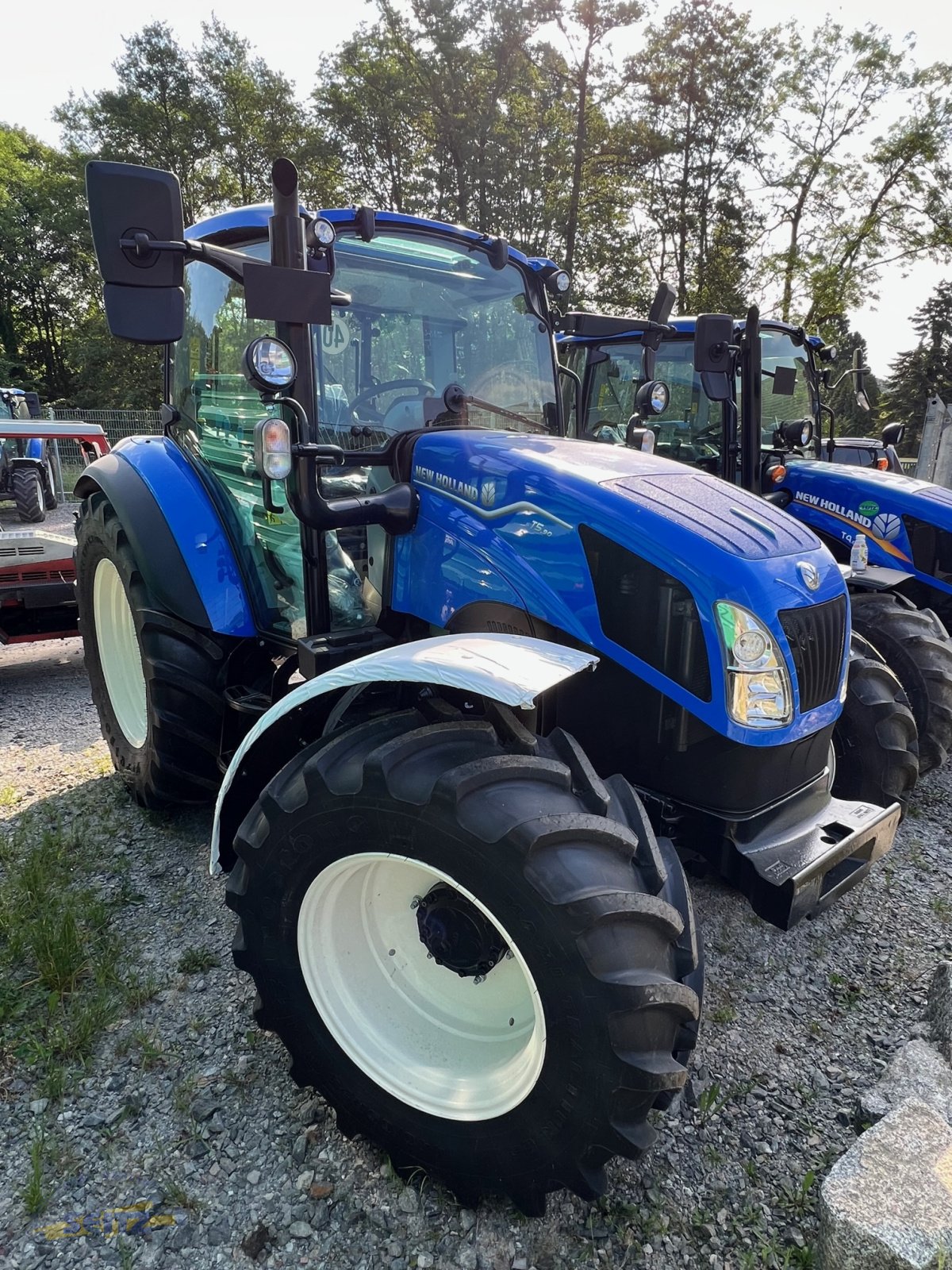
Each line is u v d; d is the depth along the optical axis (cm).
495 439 246
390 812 167
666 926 160
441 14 2381
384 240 268
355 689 219
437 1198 180
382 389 266
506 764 168
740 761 210
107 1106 202
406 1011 193
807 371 605
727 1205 180
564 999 154
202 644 302
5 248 3584
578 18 2250
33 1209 174
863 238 2434
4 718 469
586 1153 159
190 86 3039
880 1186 163
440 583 239
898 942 276
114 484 318
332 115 2758
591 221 2592
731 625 202
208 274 305
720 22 2378
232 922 274
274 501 273
